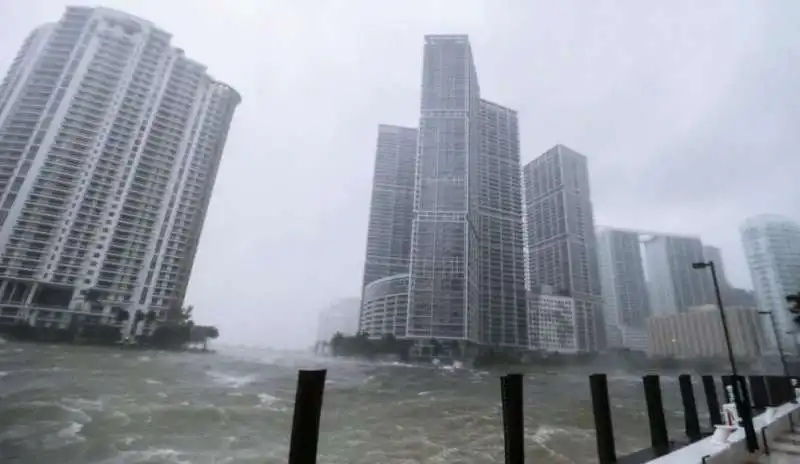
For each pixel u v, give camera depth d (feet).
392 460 86.53
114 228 409.28
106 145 413.59
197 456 88.63
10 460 82.43
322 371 20.42
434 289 462.60
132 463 82.84
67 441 95.76
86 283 385.29
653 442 38.29
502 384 28.09
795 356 428.56
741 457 34.45
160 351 424.05
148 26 460.14
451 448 97.40
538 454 91.30
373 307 560.61
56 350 313.53
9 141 376.07
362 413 150.92
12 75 409.28
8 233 353.92
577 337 639.76
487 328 548.72
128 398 156.46
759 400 67.97
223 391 196.85
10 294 350.23
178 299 455.22
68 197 384.68
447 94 552.41
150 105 451.94
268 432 114.62
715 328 581.53
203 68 502.79
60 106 395.96
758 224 580.30
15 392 150.30
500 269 586.86
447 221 487.61
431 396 223.51
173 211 456.04
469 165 518.37
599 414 33.65
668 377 515.91
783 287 542.16
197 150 485.56
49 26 432.25
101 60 424.05
